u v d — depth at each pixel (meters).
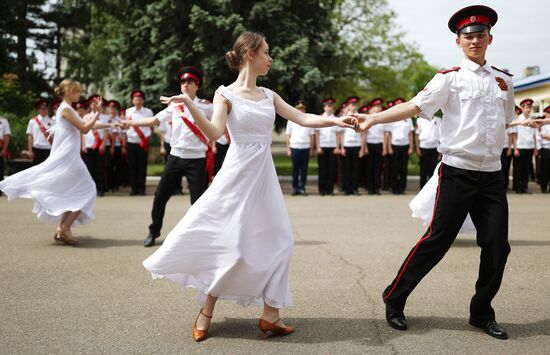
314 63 19.52
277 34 18.75
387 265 6.04
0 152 14.21
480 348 3.69
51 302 4.68
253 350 3.66
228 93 3.93
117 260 6.30
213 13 18.42
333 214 10.33
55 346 3.70
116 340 3.82
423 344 3.76
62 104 7.20
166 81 18.67
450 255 6.59
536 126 4.73
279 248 3.94
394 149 14.48
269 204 3.95
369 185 14.48
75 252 6.74
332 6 21.22
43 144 13.64
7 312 4.41
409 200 12.91
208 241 3.85
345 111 14.53
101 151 13.73
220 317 4.38
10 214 10.12
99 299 4.77
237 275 3.85
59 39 33.12
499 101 4.01
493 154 4.00
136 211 10.72
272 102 4.07
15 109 21.31
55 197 6.99
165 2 18.14
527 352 3.63
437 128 14.74
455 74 4.05
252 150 3.92
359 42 27.45
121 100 19.69
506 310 4.50
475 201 4.09
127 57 20.36
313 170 22.64
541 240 7.55
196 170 7.05
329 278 5.48
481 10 4.00
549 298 4.82
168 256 3.86
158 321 4.23
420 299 4.78
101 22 25.75
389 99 28.50
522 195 14.23
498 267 3.92
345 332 4.00
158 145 25.69
